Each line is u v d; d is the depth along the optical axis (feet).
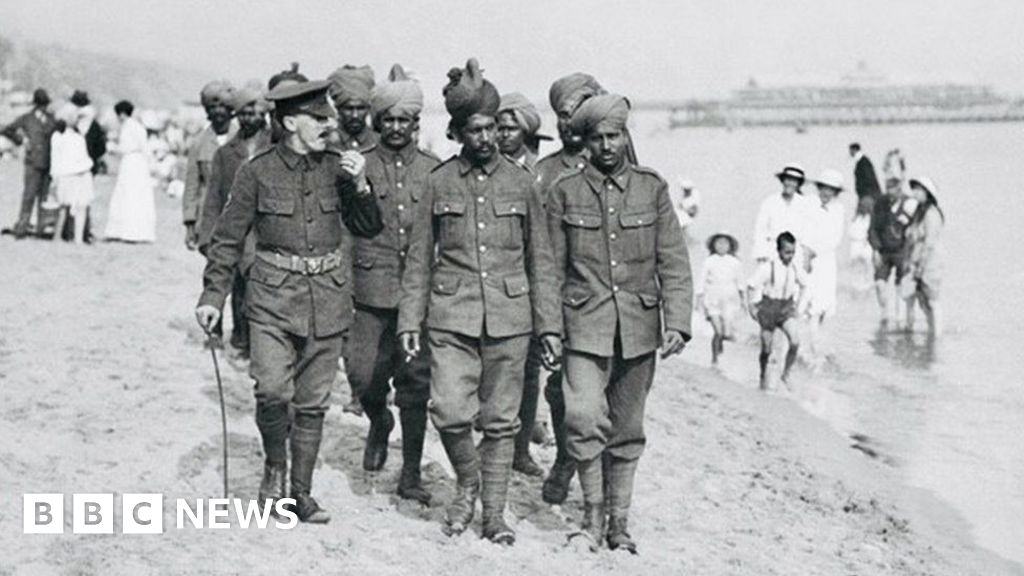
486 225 22.06
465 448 22.61
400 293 24.14
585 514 22.77
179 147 138.10
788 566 24.16
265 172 22.17
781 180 47.75
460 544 22.57
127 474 25.96
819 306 48.70
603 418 22.13
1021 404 41.42
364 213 23.27
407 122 24.29
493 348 22.09
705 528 26.12
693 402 39.47
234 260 22.61
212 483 25.67
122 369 34.50
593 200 22.06
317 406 22.97
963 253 87.25
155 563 21.24
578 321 21.94
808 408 40.60
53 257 55.98
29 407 30.35
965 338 54.39
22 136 62.39
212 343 23.13
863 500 29.81
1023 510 30.25
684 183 91.04
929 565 25.52
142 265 55.06
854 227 73.00
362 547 22.31
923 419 39.45
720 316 48.42
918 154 262.47
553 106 24.79
